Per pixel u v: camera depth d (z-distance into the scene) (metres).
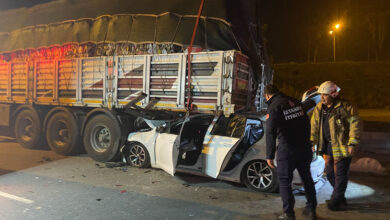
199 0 6.58
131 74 6.82
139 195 4.84
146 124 7.12
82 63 7.43
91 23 7.64
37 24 8.47
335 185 4.29
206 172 5.51
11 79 8.55
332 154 4.38
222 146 5.35
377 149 9.12
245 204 4.50
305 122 3.83
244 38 6.72
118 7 7.38
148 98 6.61
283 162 3.75
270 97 3.98
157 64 6.51
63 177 5.78
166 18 6.71
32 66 8.16
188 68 6.12
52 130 7.88
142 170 6.41
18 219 3.82
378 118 17.28
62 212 4.08
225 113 5.78
